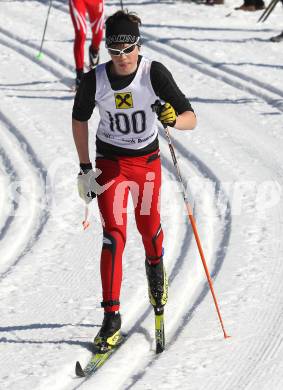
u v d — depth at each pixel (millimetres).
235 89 28328
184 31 36594
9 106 26688
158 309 12398
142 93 11812
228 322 13203
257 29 37594
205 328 13047
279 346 12344
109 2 42844
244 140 23109
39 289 14734
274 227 17172
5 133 24219
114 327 12305
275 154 21922
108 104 11945
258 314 13453
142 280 14859
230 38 35438
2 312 13812
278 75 29469
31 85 29438
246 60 31656
